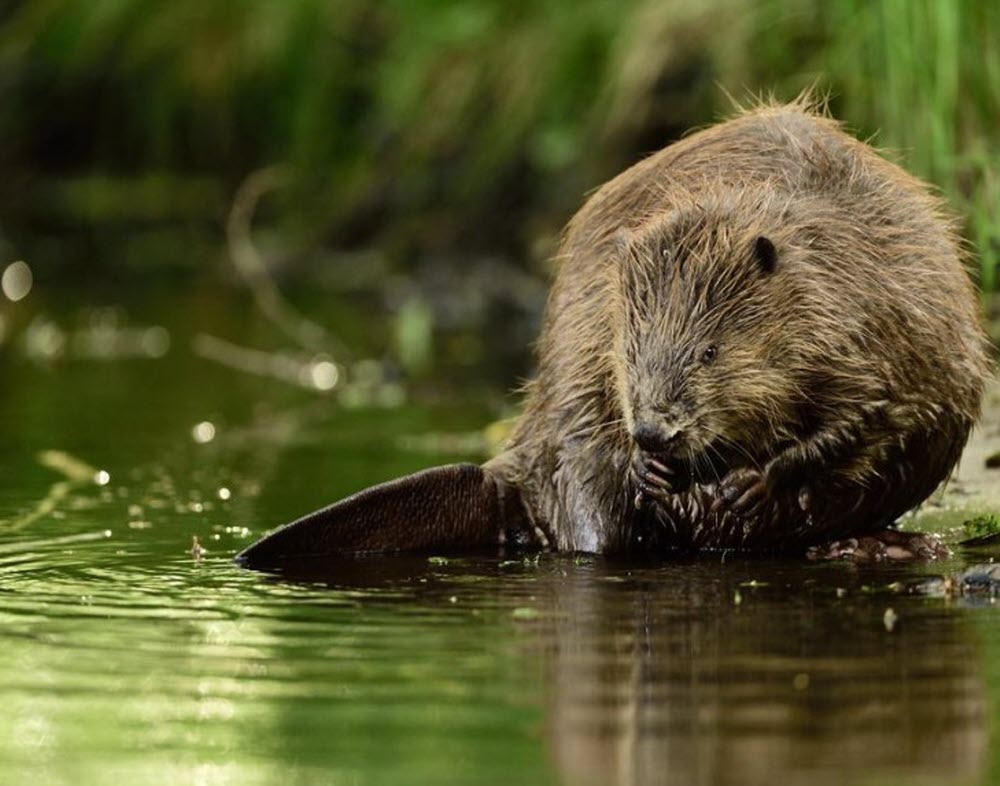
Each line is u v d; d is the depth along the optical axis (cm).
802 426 1081
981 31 1633
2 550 1127
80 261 3081
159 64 3216
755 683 785
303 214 2909
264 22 2981
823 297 1066
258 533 1189
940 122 1527
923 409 1094
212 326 2448
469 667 823
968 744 692
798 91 1884
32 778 679
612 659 832
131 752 707
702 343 1051
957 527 1190
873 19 1703
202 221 3247
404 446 1588
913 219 1126
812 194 1119
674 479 1073
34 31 3288
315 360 2161
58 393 1961
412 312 2205
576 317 1156
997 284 1530
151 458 1535
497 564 1082
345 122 2884
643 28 2298
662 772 664
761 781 651
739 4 2142
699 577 1034
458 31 2653
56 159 3422
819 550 1120
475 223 2664
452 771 670
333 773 673
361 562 1087
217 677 810
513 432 1198
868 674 795
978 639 857
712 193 1118
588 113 2436
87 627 911
